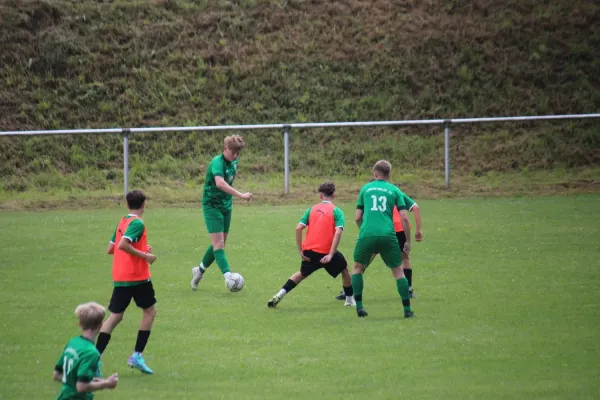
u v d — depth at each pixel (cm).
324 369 2639
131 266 2634
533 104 9369
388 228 3297
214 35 10194
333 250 3506
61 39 9775
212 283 4153
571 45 10212
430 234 5322
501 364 2653
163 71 9631
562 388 2386
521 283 3969
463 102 9394
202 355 2836
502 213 6100
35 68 9469
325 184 3616
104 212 6506
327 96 9431
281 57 9912
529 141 8656
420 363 2684
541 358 2719
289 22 10438
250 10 10612
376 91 9525
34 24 9956
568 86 9662
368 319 3350
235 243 5134
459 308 3500
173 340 3047
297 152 8569
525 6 10812
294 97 9400
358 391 2398
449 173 7788
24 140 8525
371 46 10088
